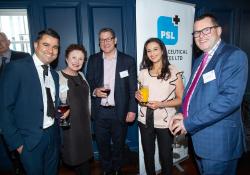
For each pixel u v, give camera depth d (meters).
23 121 1.68
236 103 1.33
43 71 1.78
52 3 2.96
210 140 1.49
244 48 3.77
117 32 3.17
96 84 2.52
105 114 2.51
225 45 1.50
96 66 2.51
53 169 1.97
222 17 3.55
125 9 3.14
